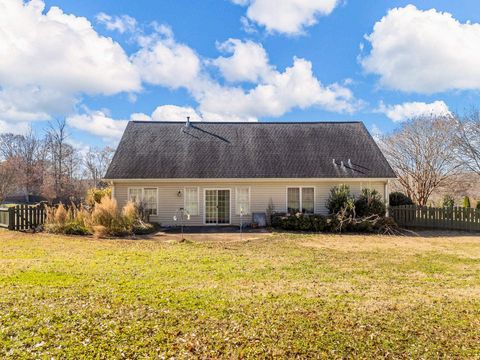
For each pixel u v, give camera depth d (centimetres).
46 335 428
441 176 2791
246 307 543
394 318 504
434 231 1728
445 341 432
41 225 1555
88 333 437
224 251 1086
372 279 746
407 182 2919
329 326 472
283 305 555
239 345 417
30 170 3953
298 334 447
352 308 545
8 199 4009
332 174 1862
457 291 651
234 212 1867
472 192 2881
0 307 514
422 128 2822
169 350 401
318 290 649
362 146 2059
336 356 394
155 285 661
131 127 2152
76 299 561
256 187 1877
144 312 511
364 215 1706
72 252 1021
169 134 2114
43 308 515
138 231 1508
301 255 1036
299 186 1877
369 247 1212
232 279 725
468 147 2642
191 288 646
